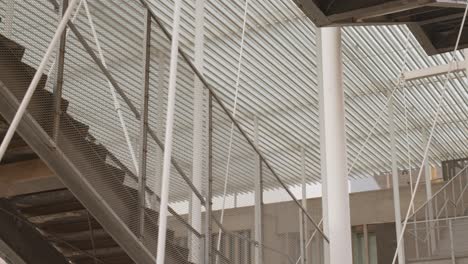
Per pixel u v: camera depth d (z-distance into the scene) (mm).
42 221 7953
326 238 12391
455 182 21266
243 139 9750
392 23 13016
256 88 23281
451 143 29922
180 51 8688
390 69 23250
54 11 6898
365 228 30219
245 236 9836
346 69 23328
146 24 7934
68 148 6660
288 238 10656
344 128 13891
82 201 6848
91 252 8375
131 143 7586
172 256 7863
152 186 8000
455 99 25734
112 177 7098
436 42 14398
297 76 22703
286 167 30453
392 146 25031
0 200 7691
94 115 7176
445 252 17844
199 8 15258
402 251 18172
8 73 6246
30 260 7996
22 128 6234
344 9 12016
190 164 8836
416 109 26484
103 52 7438
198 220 8633
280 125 26031
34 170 7070
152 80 8250
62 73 6734
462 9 12828
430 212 19453
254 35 20250
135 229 7301
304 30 20141
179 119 8828
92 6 7395
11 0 6574
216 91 22891
